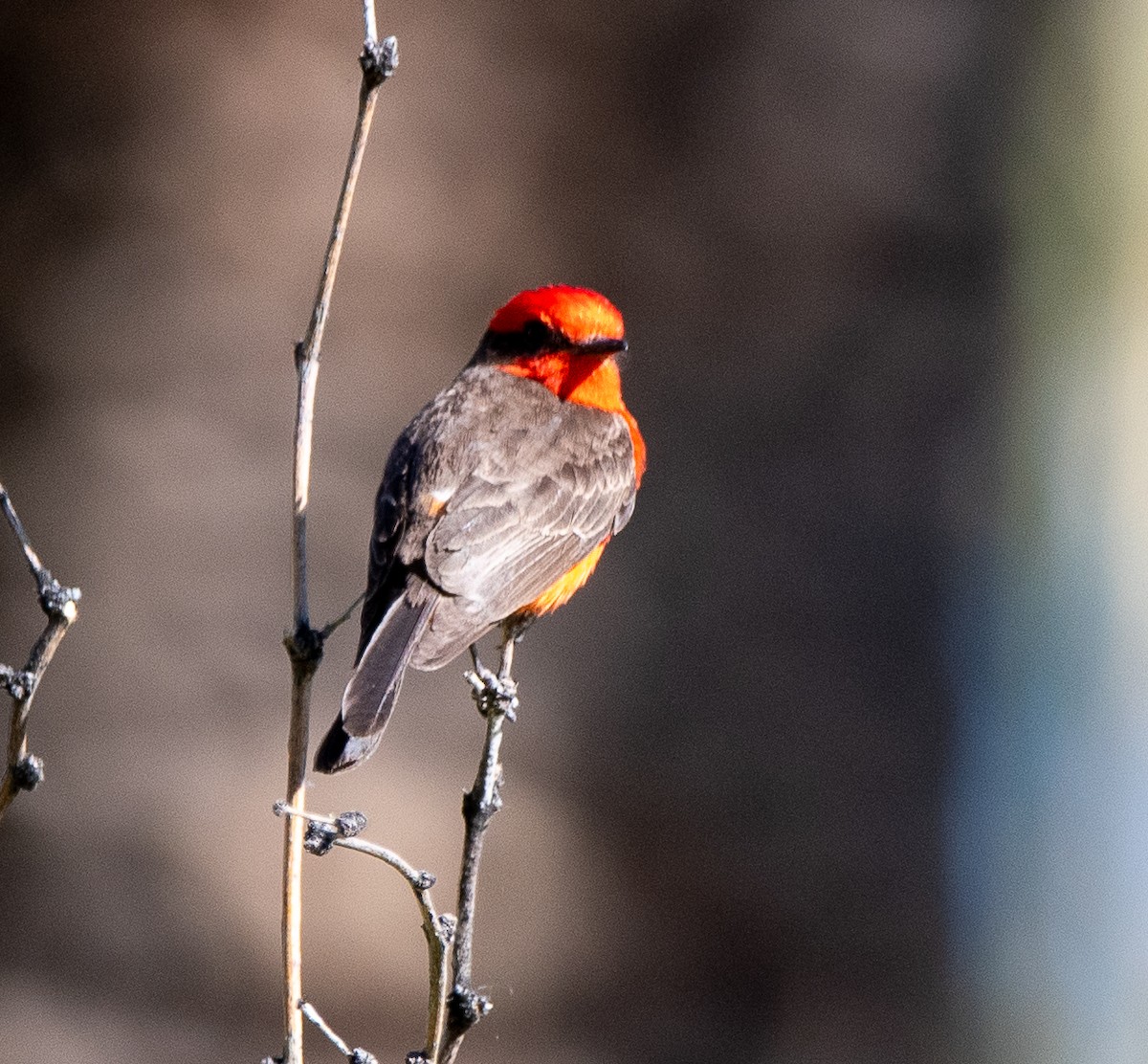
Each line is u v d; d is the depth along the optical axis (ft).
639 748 40.27
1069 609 52.65
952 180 40.24
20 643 39.06
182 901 39.19
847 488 40.45
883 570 40.65
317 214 39.37
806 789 40.57
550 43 38.83
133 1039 39.04
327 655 39.52
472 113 39.27
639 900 40.50
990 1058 44.55
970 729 42.73
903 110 39.65
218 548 39.40
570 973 40.37
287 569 39.63
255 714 39.42
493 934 40.01
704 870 40.52
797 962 40.93
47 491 39.19
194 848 39.14
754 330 40.04
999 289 41.39
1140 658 55.36
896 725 40.86
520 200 39.47
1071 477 52.44
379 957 39.52
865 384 40.40
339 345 39.65
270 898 39.40
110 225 39.06
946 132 40.11
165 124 38.88
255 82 38.91
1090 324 52.37
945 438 41.06
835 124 39.52
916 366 40.55
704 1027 40.73
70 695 39.14
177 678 39.27
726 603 40.24
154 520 39.24
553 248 39.75
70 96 38.65
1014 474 45.27
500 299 39.93
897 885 41.11
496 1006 40.11
